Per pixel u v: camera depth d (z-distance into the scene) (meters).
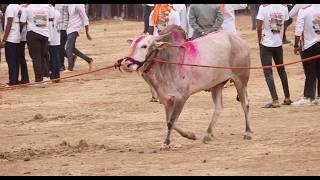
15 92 32.41
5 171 17.23
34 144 20.61
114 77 36.81
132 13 76.69
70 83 34.84
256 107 26.45
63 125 23.73
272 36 26.23
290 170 16.45
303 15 26.20
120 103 28.31
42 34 33.44
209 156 18.19
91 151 19.27
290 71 36.81
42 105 28.48
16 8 33.31
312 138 20.17
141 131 22.11
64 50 39.44
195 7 27.89
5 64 44.53
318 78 26.69
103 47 52.41
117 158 18.25
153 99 28.30
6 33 33.22
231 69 20.41
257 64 39.47
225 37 20.38
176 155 18.44
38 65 33.78
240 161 17.50
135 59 18.78
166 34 19.30
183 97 19.41
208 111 25.67
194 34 27.94
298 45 26.55
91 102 28.84
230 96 29.03
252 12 57.34
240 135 21.08
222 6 29.97
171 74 19.27
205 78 19.73
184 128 22.38
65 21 38.69
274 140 20.08
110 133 21.97
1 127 23.72
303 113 24.77
